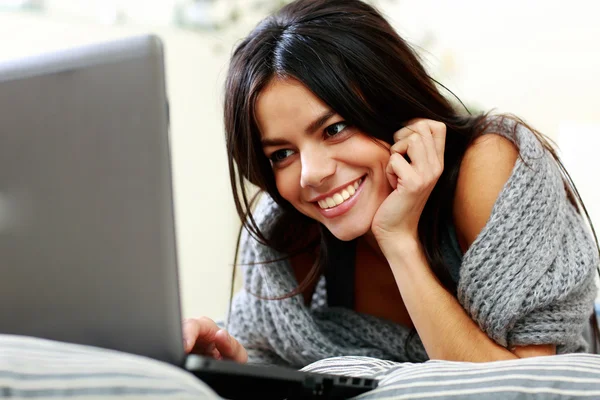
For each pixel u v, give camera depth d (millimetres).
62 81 605
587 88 2168
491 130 1163
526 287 992
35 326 641
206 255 2422
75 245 613
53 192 615
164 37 2281
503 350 1021
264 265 1241
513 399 634
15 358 536
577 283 1022
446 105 1175
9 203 633
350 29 1063
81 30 2150
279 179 1104
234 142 1100
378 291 1312
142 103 585
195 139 2365
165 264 589
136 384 514
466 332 1032
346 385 674
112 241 600
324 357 1202
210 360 613
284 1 2346
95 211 603
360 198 1100
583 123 2012
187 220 2359
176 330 598
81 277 615
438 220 1159
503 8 2305
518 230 1019
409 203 1075
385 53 1087
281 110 1019
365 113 1056
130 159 590
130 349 608
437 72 2355
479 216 1102
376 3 2412
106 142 595
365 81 1057
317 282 1332
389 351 1217
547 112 2248
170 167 591
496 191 1093
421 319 1057
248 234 1276
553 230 1036
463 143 1168
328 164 1047
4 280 647
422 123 1086
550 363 667
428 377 672
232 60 1107
